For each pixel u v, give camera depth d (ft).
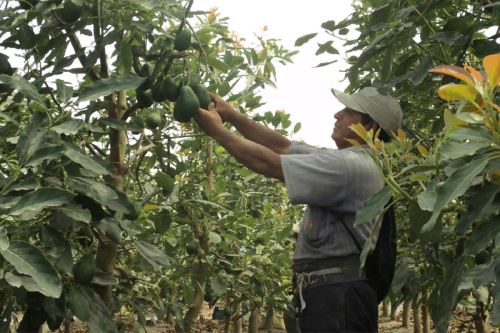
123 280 11.69
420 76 8.73
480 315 14.75
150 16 8.61
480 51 8.79
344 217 8.23
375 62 11.80
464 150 4.92
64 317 7.86
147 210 11.25
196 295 13.43
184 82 8.42
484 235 5.16
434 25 10.18
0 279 6.98
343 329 8.00
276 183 18.53
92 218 7.83
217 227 12.55
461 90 4.95
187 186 11.14
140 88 8.54
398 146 6.88
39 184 6.64
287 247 17.51
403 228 11.77
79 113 8.45
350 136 8.93
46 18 8.45
